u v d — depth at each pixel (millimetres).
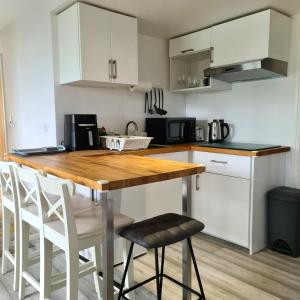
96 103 2969
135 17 2740
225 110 3289
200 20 2799
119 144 2537
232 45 2736
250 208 2480
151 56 3357
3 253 2219
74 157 2133
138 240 1336
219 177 2684
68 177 1487
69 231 1375
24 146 3527
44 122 2938
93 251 1931
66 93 2764
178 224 1490
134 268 2271
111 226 1341
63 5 2486
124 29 2672
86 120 2609
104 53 2557
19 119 3615
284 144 2809
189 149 2891
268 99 2904
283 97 2791
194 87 3258
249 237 2512
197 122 3615
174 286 2039
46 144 2943
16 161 2156
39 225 1619
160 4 2461
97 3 2432
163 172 1479
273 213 2537
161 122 3072
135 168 1604
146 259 2422
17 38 3410
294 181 2760
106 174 1435
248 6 2488
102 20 2521
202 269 2266
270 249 2613
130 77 2762
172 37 3375
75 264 1413
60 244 1443
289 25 2707
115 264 2299
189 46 3170
